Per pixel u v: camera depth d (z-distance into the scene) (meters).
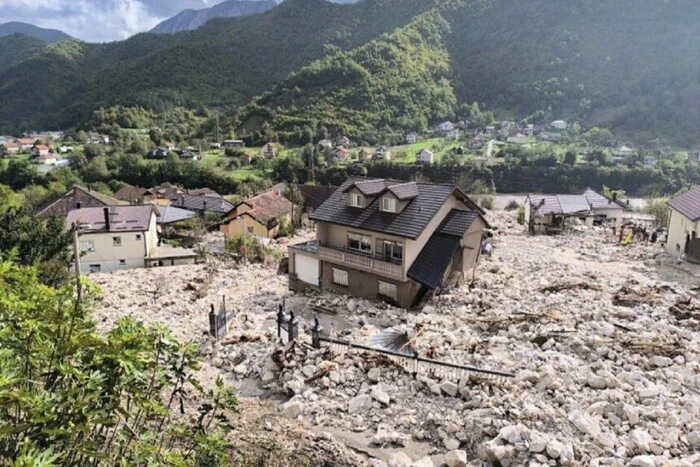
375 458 12.88
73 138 171.88
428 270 27.34
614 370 17.00
